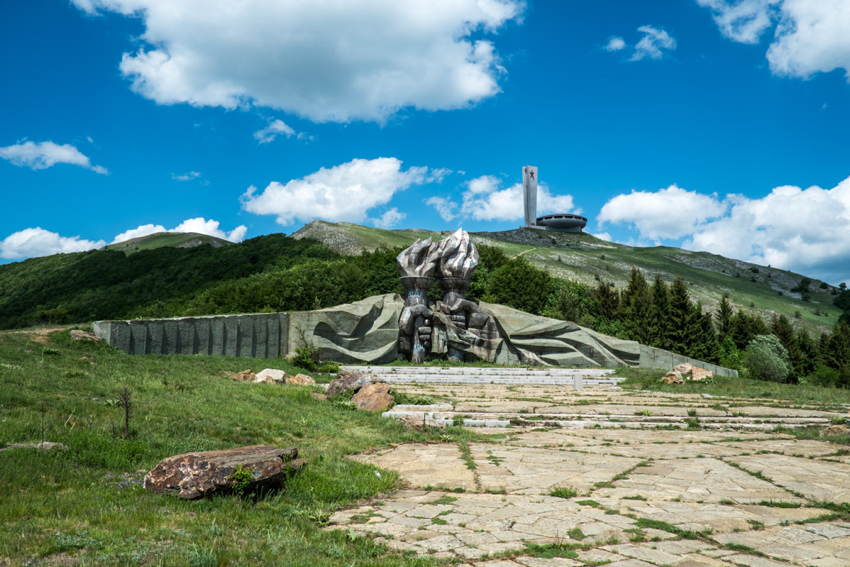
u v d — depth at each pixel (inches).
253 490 326.0
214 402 598.9
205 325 1118.4
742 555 247.4
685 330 1945.1
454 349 1505.9
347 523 296.8
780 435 618.2
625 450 522.6
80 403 481.1
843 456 494.0
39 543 223.9
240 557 226.1
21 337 834.2
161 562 210.7
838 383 1824.6
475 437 589.6
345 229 4365.2
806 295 5364.2
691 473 422.0
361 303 1421.0
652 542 264.5
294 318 1298.0
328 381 1038.4
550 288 2119.8
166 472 317.7
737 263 6505.9
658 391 1061.1
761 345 1373.0
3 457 327.3
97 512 270.4
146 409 500.7
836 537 274.7
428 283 1525.6
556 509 321.4
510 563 236.2
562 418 717.3
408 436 571.5
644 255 6122.1
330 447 486.3
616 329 1947.6
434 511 318.3
